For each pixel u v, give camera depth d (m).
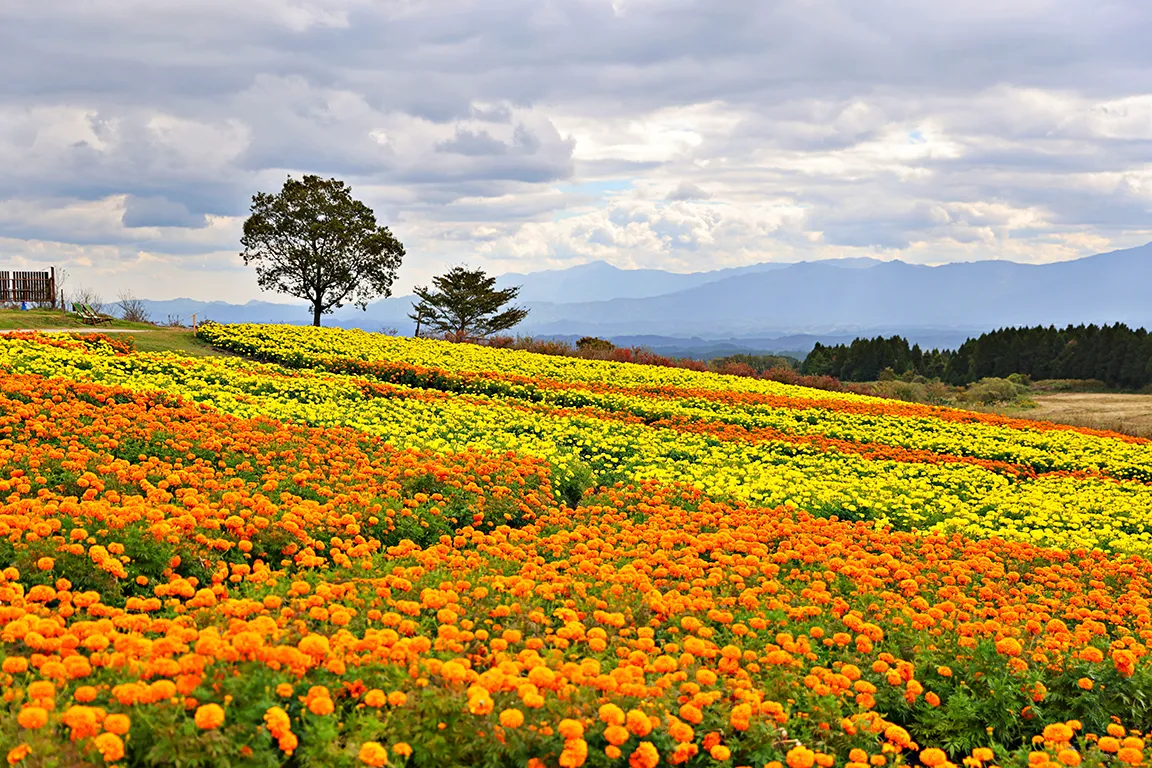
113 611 6.28
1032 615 8.36
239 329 34.88
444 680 5.32
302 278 55.81
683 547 9.82
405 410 19.66
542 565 8.71
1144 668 7.31
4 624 5.66
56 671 4.86
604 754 5.04
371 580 7.38
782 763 5.47
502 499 12.02
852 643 7.50
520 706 5.16
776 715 5.78
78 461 10.39
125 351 25.16
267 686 4.92
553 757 4.95
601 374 33.81
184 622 5.93
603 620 7.02
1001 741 6.64
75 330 32.84
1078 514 14.65
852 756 5.67
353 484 11.52
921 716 6.78
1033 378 67.69
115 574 7.30
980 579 9.87
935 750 5.81
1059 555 11.12
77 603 6.29
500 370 32.09
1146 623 8.60
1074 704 6.96
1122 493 17.84
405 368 27.77
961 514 14.20
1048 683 7.16
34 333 24.98
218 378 21.19
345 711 5.26
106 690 4.83
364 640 5.69
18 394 14.10
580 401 25.25
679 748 5.17
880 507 13.79
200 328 34.34
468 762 4.92
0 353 19.64
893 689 6.83
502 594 7.52
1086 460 22.19
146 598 7.40
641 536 10.21
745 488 14.17
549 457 15.35
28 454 10.30
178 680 4.77
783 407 27.08
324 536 9.40
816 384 46.78
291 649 5.13
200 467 11.35
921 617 7.72
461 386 26.64
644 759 4.95
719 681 6.23
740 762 5.55
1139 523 14.55
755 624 7.36
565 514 11.88
